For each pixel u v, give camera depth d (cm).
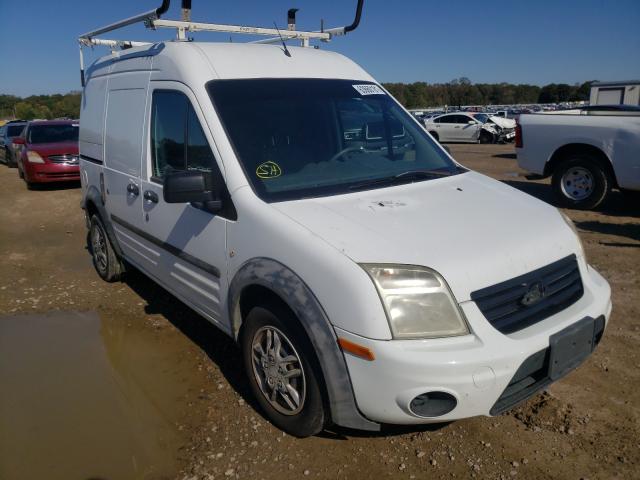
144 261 450
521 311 266
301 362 282
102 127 498
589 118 804
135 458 298
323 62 411
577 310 283
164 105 382
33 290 560
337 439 305
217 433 316
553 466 279
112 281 573
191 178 310
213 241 332
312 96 373
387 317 242
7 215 956
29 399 359
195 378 379
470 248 266
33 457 300
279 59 389
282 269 278
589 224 740
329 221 282
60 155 1200
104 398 358
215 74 354
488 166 1454
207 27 411
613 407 324
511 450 291
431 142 414
